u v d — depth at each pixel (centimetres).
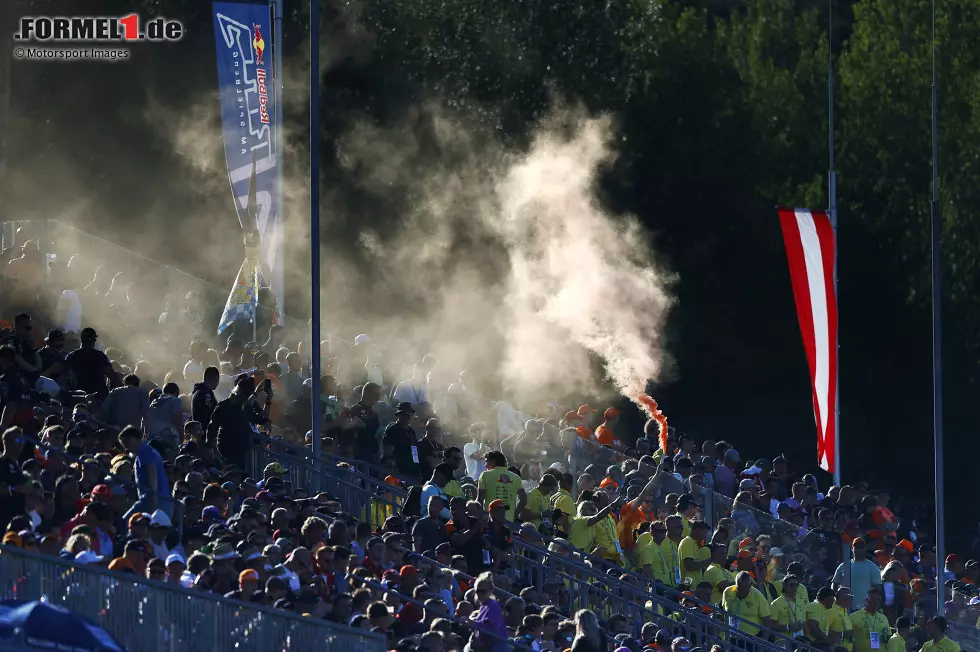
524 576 7781
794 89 16888
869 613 8894
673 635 8100
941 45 16625
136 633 4500
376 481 8062
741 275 16412
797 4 19538
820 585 9275
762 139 16475
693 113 16000
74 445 6706
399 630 6147
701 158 16025
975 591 10469
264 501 7006
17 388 6962
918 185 16462
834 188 11688
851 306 16688
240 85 9462
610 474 9662
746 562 8569
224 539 5766
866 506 10500
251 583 5488
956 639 9631
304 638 5153
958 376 16388
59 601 4288
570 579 7806
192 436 7744
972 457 16425
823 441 10462
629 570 8419
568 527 8475
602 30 15862
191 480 6744
